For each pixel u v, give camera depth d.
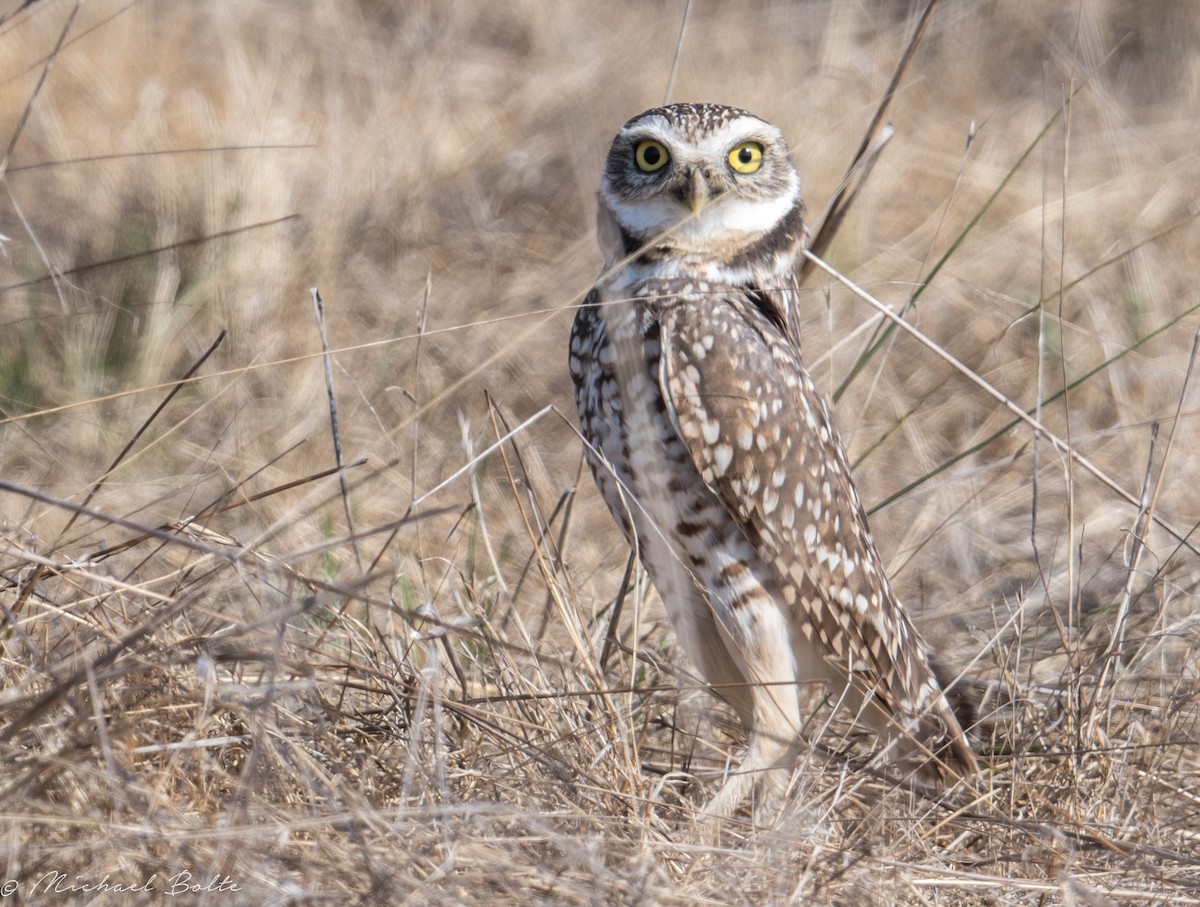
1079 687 13.96
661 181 14.90
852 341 23.11
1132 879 11.83
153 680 11.49
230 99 30.30
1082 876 11.76
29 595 12.03
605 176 15.61
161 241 24.61
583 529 19.78
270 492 12.92
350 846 10.39
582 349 14.88
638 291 14.85
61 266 23.86
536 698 12.69
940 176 29.08
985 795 12.95
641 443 14.36
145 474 19.34
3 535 12.95
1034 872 12.12
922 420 22.59
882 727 15.27
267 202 25.95
